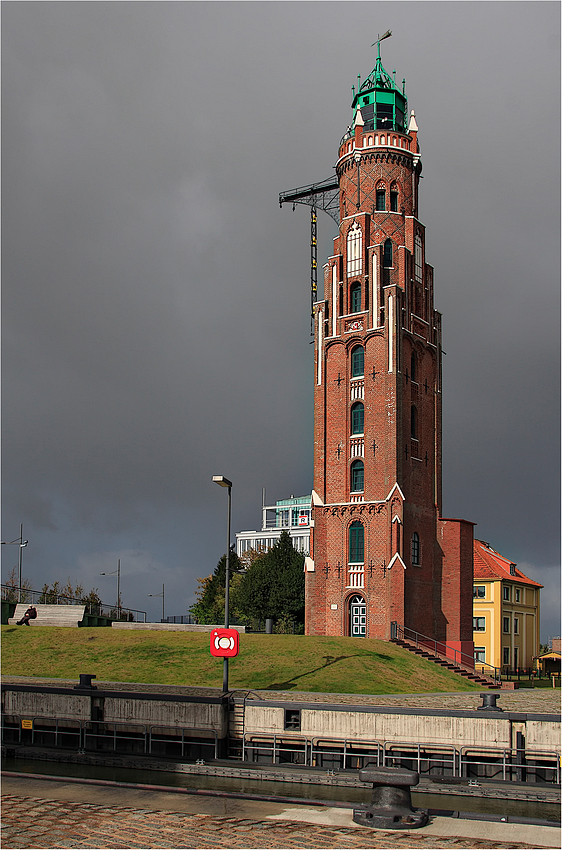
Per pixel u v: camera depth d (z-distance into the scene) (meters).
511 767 26.66
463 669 55.75
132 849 15.50
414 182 71.25
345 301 68.62
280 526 183.88
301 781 25.27
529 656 93.94
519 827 18.39
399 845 16.44
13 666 44.44
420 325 69.19
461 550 67.12
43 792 21.27
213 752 29.22
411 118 71.38
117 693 30.72
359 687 42.22
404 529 63.38
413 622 63.22
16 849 15.33
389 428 64.00
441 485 68.81
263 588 86.88
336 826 17.81
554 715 26.59
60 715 31.47
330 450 67.19
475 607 88.06
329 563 65.38
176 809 19.28
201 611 110.81
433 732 27.62
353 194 70.19
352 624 63.81
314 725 28.77
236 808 19.50
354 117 71.19
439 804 23.47
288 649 48.56
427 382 69.50
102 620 70.12
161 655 46.25
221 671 43.34
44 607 69.44
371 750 28.22
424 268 70.88
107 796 20.81
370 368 66.12
